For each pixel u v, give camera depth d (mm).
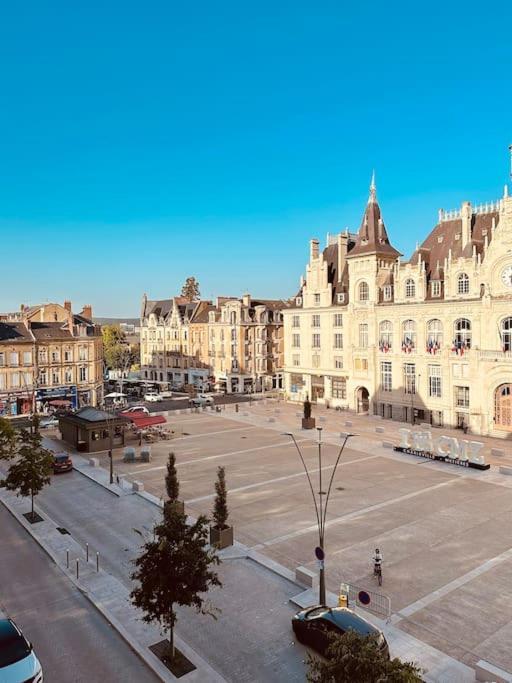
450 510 35438
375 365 74312
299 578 25422
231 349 107000
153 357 127062
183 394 107062
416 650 20000
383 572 26609
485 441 58125
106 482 42469
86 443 54031
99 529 32781
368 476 43781
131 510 36188
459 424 64938
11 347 74125
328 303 83812
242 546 29781
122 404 89688
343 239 83750
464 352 63281
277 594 24500
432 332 67375
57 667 19297
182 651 19953
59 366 79062
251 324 107250
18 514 35188
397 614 22625
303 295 88375
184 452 53344
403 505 36531
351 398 78688
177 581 18656
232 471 45875
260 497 38688
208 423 69625
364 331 76500
